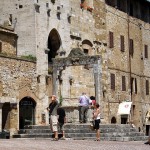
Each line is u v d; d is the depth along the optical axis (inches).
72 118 1849.2
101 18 2278.5
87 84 2107.5
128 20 2554.1
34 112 1779.0
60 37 1953.7
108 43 2327.8
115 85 2359.7
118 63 2410.2
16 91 1683.1
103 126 1488.7
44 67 1838.1
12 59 1668.3
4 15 1873.8
